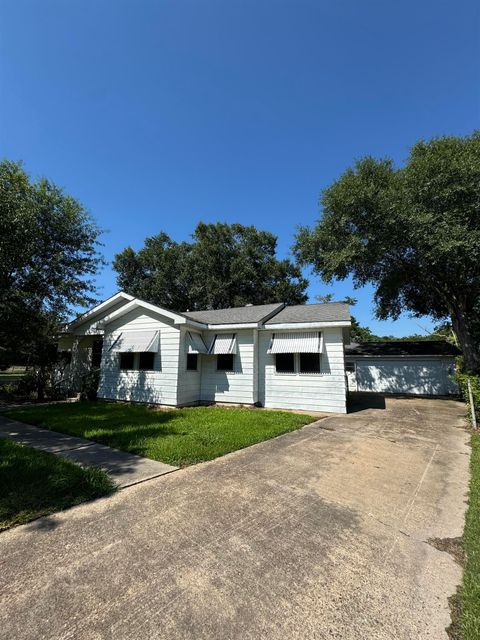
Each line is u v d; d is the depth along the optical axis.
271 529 3.32
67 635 1.92
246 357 12.77
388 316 24.19
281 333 12.59
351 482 4.73
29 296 11.82
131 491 4.21
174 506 3.80
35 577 2.46
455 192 15.34
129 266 34.69
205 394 13.30
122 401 12.99
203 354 13.26
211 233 33.75
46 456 5.29
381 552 2.95
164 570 2.59
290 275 34.09
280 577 2.54
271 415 9.98
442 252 15.13
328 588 2.43
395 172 18.14
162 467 5.14
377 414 11.45
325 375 11.82
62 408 11.03
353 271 20.78
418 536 3.26
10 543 2.92
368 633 2.00
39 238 12.35
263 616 2.12
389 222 16.03
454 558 2.88
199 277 32.75
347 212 17.53
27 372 15.01
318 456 6.02
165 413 10.18
